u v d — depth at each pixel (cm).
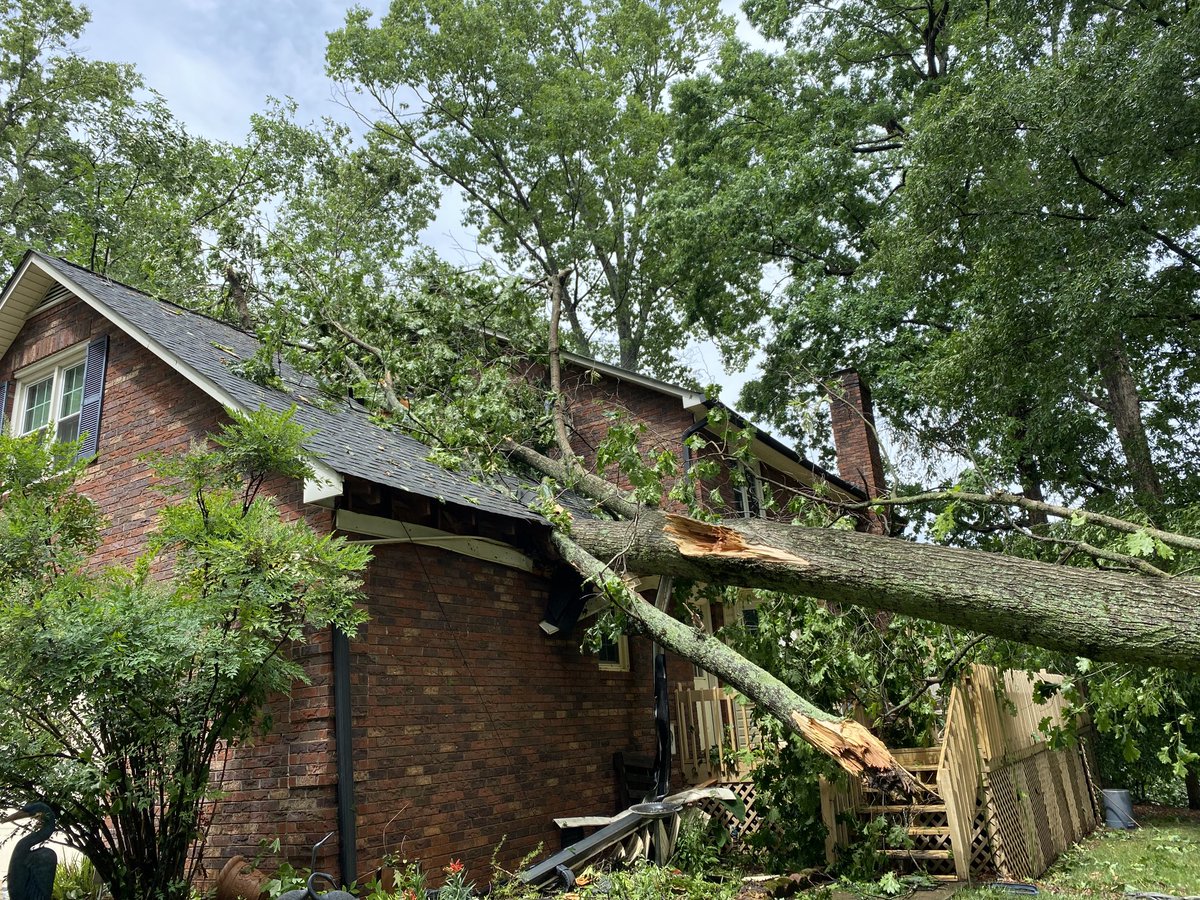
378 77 2423
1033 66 1307
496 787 752
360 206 2250
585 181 2659
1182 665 425
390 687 679
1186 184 1148
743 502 1297
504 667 801
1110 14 1333
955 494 725
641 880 595
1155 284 1249
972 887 665
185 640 468
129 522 832
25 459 571
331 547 558
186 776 503
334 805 610
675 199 2141
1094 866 832
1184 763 630
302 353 994
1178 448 1777
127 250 1822
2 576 522
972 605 486
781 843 729
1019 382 1369
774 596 750
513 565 840
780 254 2202
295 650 653
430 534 745
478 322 1070
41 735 476
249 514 546
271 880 568
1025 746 900
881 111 2089
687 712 920
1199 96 1070
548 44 2727
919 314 1967
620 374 1273
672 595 756
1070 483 1831
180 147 2111
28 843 418
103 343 923
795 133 2181
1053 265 1272
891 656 786
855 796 776
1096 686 673
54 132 2116
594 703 911
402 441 912
